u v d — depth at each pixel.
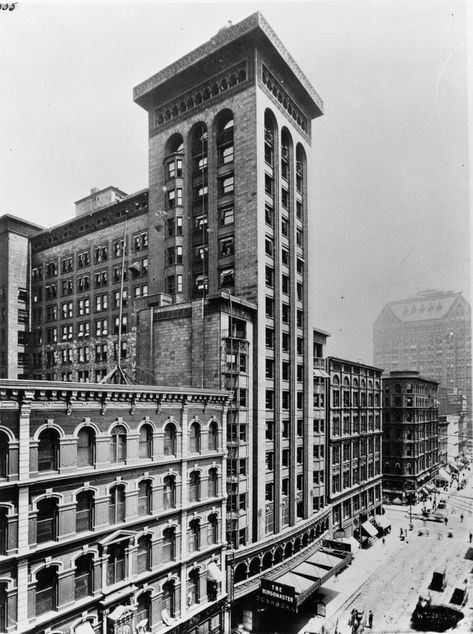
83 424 24.41
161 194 51.25
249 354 41.59
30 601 21.44
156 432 28.98
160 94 51.44
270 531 42.94
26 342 71.62
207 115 47.41
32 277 73.06
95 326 62.84
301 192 53.75
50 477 22.41
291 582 37.91
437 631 35.31
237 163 44.69
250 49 44.25
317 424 53.53
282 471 45.50
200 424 32.88
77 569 24.09
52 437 23.12
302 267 52.53
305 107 54.47
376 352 113.62
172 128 50.66
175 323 41.28
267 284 45.41
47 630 22.08
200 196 48.12
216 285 45.22
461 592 40.94
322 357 58.22
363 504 65.31
